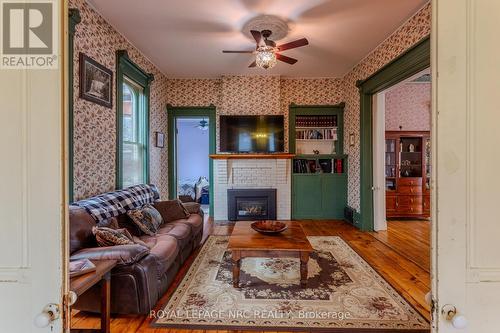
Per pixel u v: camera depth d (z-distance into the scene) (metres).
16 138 0.81
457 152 0.81
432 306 0.83
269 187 5.65
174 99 5.86
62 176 0.82
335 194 5.79
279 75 5.61
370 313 2.26
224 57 4.59
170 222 3.69
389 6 3.07
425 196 5.73
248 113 5.61
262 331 2.04
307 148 6.05
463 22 0.81
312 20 3.37
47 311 0.80
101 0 2.88
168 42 3.96
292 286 2.71
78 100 2.72
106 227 2.44
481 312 0.81
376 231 4.81
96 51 3.07
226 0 2.93
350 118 5.50
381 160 4.89
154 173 5.00
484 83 0.81
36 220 0.81
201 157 9.61
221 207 5.64
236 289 2.66
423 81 5.88
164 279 2.57
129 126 4.24
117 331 2.04
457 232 0.81
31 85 0.81
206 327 2.09
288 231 3.12
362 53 4.49
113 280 2.14
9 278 0.82
